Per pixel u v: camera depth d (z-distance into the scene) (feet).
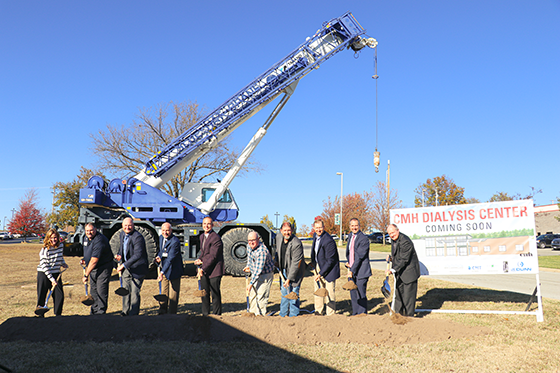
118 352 14.66
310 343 16.47
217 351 15.08
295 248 20.67
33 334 16.47
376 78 50.03
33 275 40.14
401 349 15.80
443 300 26.43
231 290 31.68
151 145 90.63
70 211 122.93
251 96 46.55
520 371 13.53
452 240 22.82
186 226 42.70
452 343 16.56
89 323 16.97
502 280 38.93
